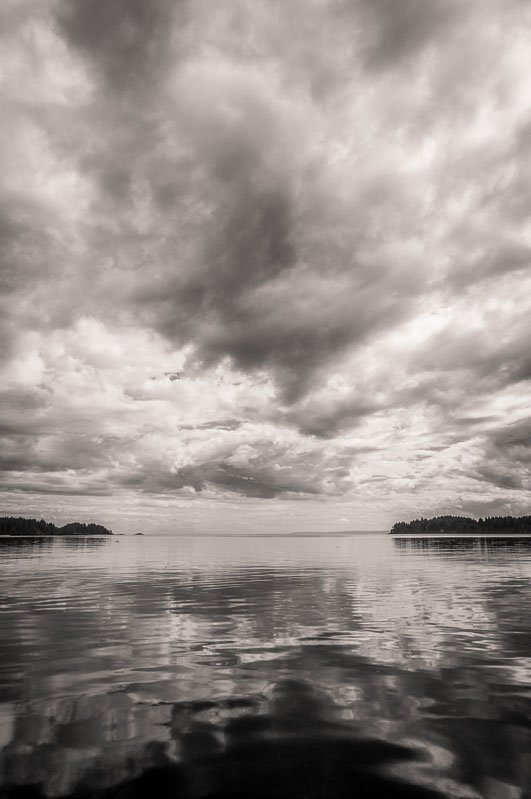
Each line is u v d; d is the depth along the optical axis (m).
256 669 8.95
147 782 4.82
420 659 9.61
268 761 5.29
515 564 38.94
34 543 116.19
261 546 94.12
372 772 5.03
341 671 8.78
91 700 7.29
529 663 9.26
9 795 4.57
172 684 8.07
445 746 5.65
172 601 18.08
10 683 8.12
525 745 5.68
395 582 25.09
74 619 14.27
